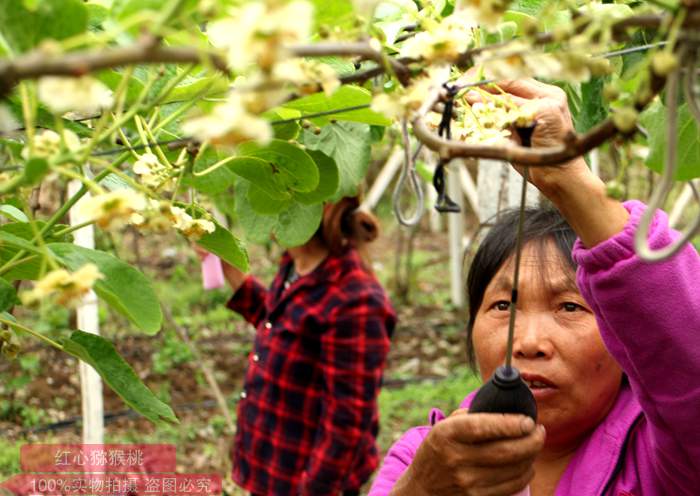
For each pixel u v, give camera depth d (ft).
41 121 3.33
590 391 4.46
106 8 3.19
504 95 3.18
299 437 9.09
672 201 18.13
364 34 2.49
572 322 4.47
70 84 1.89
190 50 1.95
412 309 23.57
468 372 18.89
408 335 21.65
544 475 4.67
